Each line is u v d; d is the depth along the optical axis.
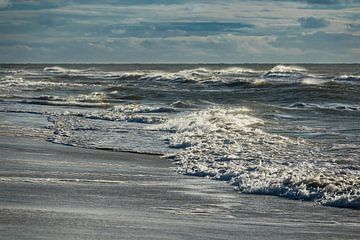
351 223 12.59
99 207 13.53
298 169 19.33
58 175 18.28
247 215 13.31
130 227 11.34
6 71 155.88
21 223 11.24
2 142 26.73
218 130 30.94
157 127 33.66
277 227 12.03
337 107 46.44
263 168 19.45
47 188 15.84
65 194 15.05
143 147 26.16
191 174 19.41
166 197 15.31
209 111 41.16
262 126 34.00
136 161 22.22
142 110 44.66
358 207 14.26
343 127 33.53
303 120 37.44
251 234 11.23
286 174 18.09
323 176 17.38
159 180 18.14
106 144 27.00
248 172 19.00
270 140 27.55
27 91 71.50
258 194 16.05
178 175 19.22
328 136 29.58
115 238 10.31
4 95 63.59
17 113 43.25
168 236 10.70
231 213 13.50
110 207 13.61
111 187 16.53
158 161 22.33
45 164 20.56
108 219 12.06
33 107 49.16
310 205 14.62
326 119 38.06
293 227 12.08
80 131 32.06
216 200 15.09
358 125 34.44
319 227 12.15
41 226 11.04
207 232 11.23
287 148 25.20
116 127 33.97
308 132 31.31
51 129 32.81
